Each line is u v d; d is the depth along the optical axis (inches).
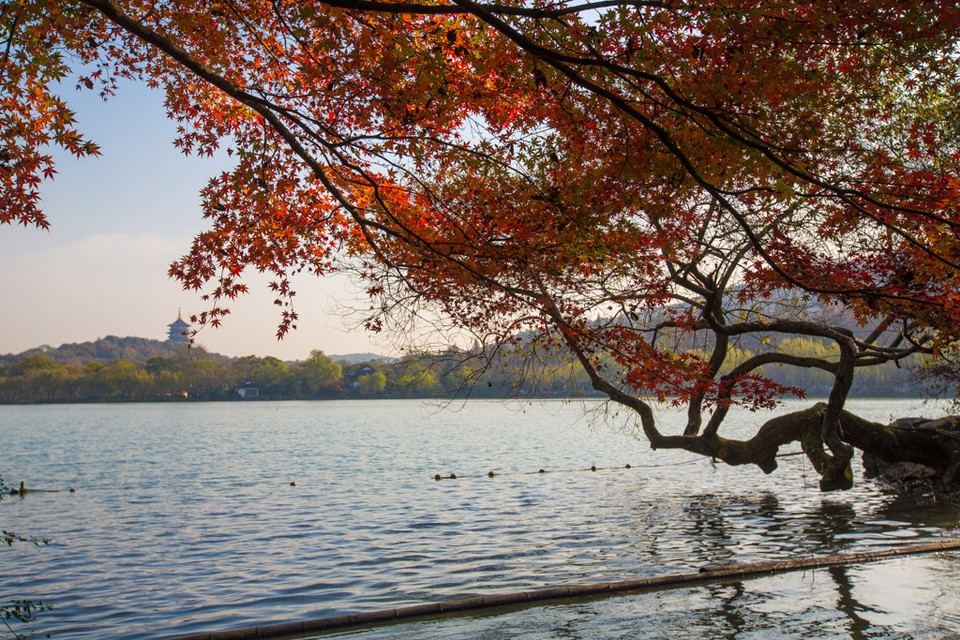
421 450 1748.3
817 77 273.4
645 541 613.9
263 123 360.2
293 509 842.2
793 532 637.3
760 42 245.6
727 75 256.8
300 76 314.3
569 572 511.5
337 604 448.8
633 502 844.0
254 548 622.2
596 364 415.8
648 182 313.9
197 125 381.1
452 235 335.9
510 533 663.8
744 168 289.7
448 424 3193.9
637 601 415.5
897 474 949.8
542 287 362.9
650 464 1299.2
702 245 597.9
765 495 879.1
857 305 433.7
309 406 6756.9
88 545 643.5
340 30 281.6
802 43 245.9
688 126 278.1
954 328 414.0
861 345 676.1
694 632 361.7
